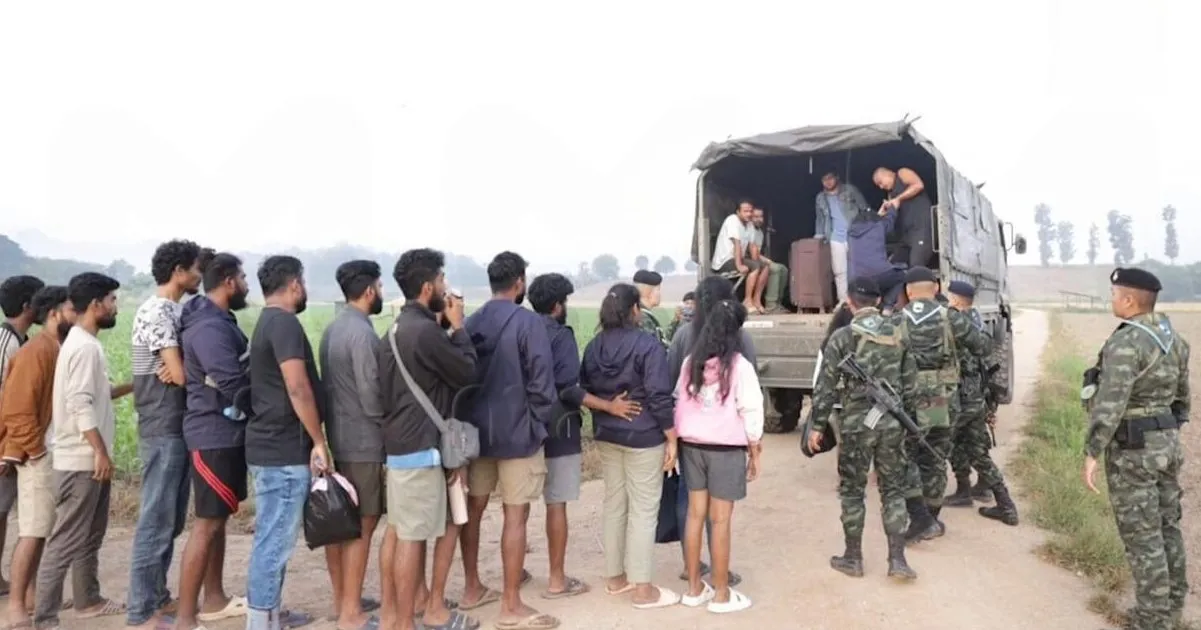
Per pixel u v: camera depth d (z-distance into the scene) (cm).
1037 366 1950
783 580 550
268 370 434
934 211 895
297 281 454
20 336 541
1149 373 434
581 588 529
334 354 458
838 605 504
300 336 434
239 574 570
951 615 489
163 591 494
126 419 953
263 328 435
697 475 496
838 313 713
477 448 447
